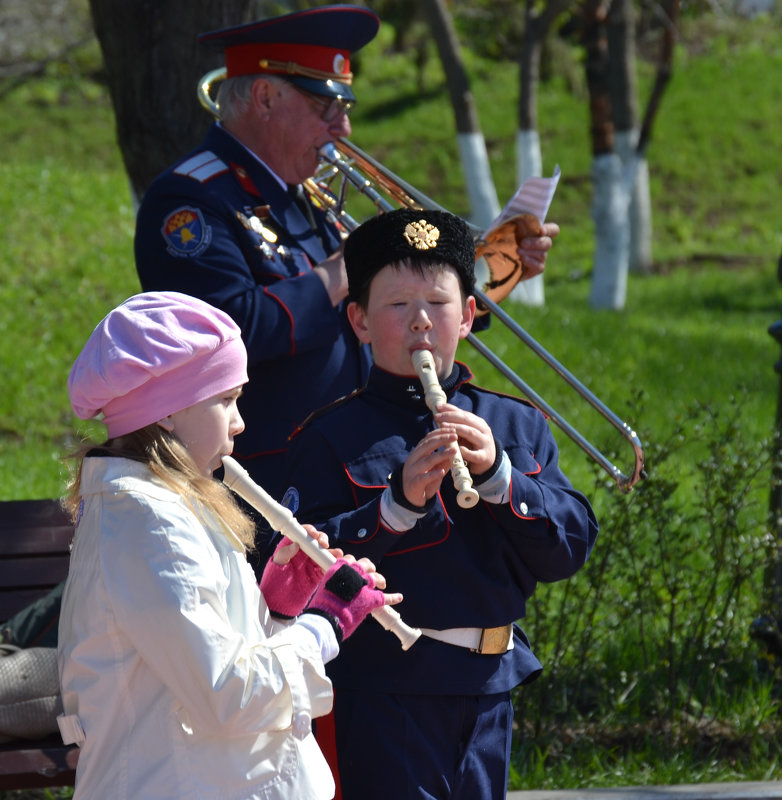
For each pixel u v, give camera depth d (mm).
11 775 8750
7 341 30031
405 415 7742
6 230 37188
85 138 79062
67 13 52000
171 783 6039
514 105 83188
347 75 10914
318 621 6449
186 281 10125
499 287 10664
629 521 13664
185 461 6316
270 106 10633
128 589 5992
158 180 10617
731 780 11977
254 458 10094
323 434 7738
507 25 83438
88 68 87062
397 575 7316
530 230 10086
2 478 21656
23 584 11805
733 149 76625
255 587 6668
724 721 13250
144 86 15695
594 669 14078
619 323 40406
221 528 6500
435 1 47312
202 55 15617
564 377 9617
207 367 6328
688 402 29000
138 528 6055
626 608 13773
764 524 14742
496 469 7211
